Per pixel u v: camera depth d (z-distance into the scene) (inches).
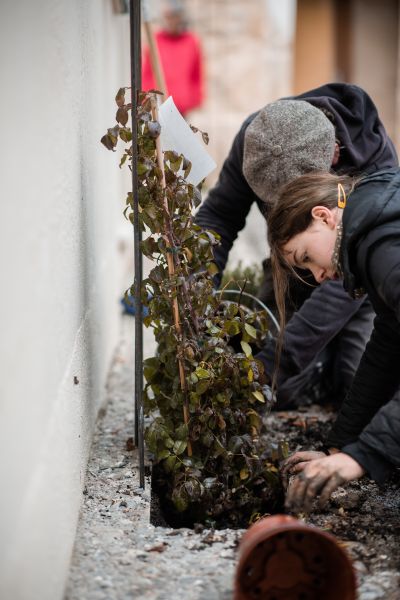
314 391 143.1
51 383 80.1
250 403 108.6
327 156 106.1
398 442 83.0
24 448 67.1
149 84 277.6
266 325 107.4
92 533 93.7
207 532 95.8
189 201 100.0
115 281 177.8
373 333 99.7
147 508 100.8
